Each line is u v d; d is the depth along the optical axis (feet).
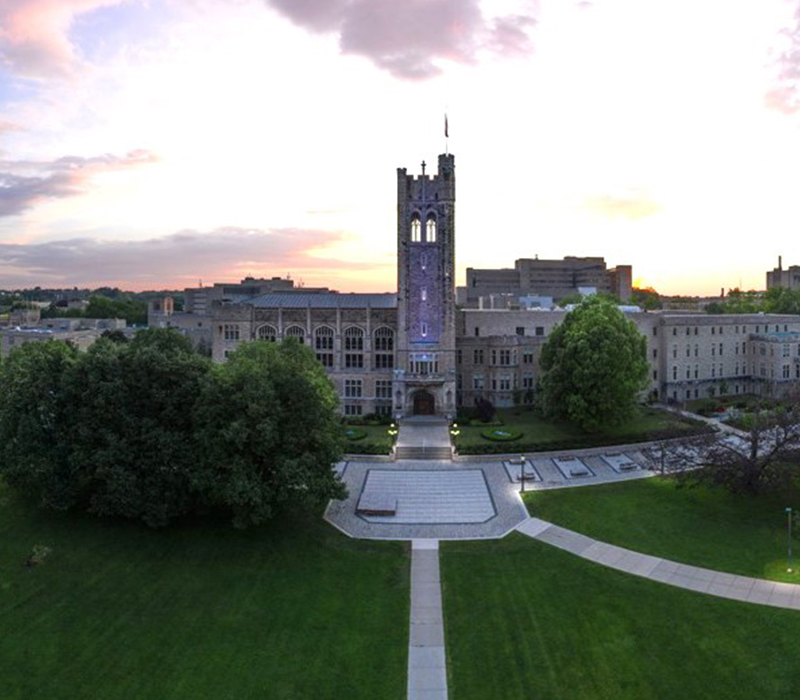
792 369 400.06
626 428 307.58
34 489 197.36
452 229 337.52
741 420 311.06
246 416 188.34
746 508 216.33
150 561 178.40
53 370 201.87
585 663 137.08
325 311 355.36
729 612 153.28
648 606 157.28
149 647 142.51
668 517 210.18
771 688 127.24
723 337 406.21
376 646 144.36
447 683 132.05
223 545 188.03
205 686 130.52
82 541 185.16
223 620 153.17
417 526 205.67
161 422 195.93
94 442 191.83
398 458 275.39
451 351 339.57
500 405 368.48
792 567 175.22
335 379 356.59
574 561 181.06
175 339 308.19
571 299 533.55
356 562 182.39
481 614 156.25
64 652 139.95
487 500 226.38
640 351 301.22
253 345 238.89
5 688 128.26
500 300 483.92
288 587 168.55
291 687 130.72
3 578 165.48
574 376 281.74
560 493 232.12
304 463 188.34
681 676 131.85
